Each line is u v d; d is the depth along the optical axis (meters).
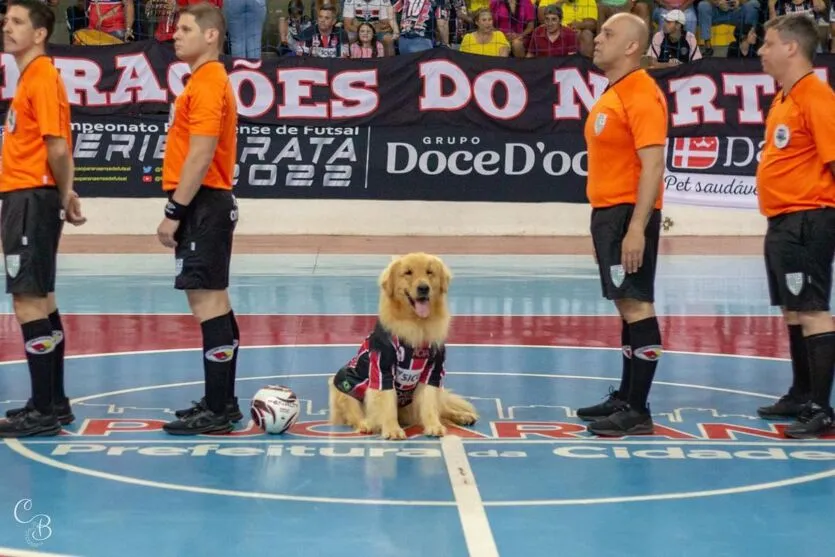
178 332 10.45
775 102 7.22
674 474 6.11
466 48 18.30
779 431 7.12
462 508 5.47
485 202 18.00
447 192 17.94
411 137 17.80
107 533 5.07
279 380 8.53
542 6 18.45
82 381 8.48
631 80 6.80
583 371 8.93
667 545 4.96
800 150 6.93
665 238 18.06
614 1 18.42
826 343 6.98
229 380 7.27
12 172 6.75
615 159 6.88
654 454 6.54
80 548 4.86
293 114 17.64
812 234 6.93
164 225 6.71
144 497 5.63
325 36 18.20
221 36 6.87
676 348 9.91
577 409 7.70
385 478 6.01
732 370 9.02
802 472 6.16
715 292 13.04
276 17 19.19
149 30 18.52
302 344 9.92
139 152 17.58
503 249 16.69
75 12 18.47
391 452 6.55
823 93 6.83
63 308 11.73
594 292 12.99
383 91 17.66
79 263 15.02
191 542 4.95
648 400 7.99
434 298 6.84
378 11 18.38
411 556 4.79
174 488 5.80
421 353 6.88
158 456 6.43
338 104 17.66
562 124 17.80
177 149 6.89
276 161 17.77
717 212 18.19
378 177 17.88
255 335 10.30
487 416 7.50
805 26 6.90
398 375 6.94
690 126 17.89
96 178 17.59
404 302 6.80
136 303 12.05
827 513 5.44
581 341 10.18
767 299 12.56
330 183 17.86
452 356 9.48
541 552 4.85
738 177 18.06
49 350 6.89
